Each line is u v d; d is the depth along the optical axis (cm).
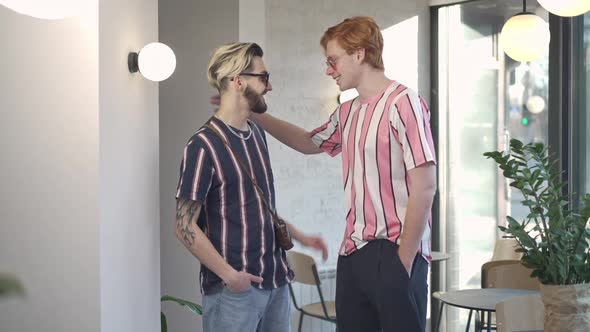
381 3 646
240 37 508
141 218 331
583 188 587
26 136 292
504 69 638
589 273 266
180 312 506
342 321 326
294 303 582
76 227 290
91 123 287
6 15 292
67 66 288
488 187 654
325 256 354
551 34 597
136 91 326
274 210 335
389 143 307
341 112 328
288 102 585
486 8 648
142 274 332
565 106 592
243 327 321
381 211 310
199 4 514
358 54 312
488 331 545
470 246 668
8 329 296
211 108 507
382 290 308
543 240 272
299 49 591
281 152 583
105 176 293
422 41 676
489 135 651
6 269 295
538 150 275
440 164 682
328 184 616
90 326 290
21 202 293
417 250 308
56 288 292
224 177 319
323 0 606
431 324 683
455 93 672
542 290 271
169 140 515
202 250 313
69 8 251
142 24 336
